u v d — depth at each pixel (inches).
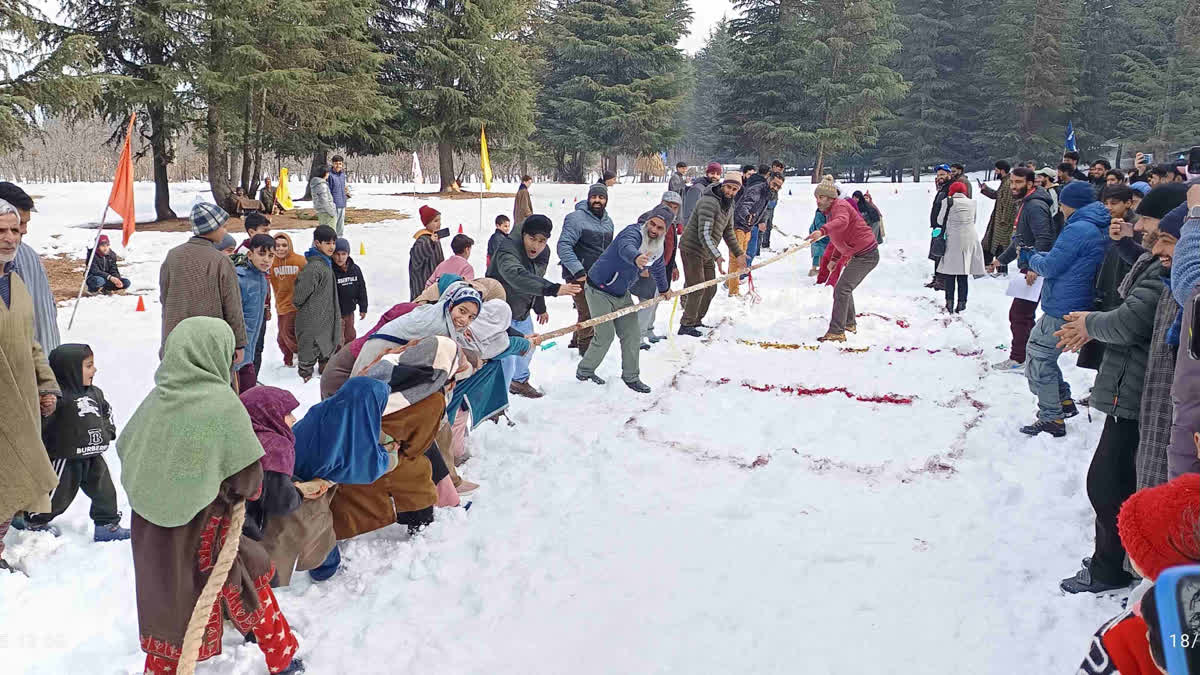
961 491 209.3
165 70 804.0
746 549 180.9
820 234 367.6
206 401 124.4
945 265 429.1
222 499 128.4
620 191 1142.3
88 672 138.1
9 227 162.9
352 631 152.6
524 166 1867.6
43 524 185.8
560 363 339.3
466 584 167.0
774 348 361.1
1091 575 158.9
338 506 178.4
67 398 177.3
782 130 1717.5
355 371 196.7
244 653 142.3
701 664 141.7
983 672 137.3
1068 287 233.8
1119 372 154.0
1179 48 1895.9
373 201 994.1
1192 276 128.0
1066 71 1942.7
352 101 989.8
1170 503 69.5
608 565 174.4
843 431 253.8
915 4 2034.9
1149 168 511.2
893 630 150.3
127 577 169.2
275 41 884.6
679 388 301.9
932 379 308.8
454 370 190.4
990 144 1974.7
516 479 219.6
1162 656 64.9
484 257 630.5
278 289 339.3
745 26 1819.6
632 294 308.2
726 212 378.9
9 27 631.2
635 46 1699.1
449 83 1233.4
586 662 142.6
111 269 510.6
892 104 2047.2
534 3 1544.0
